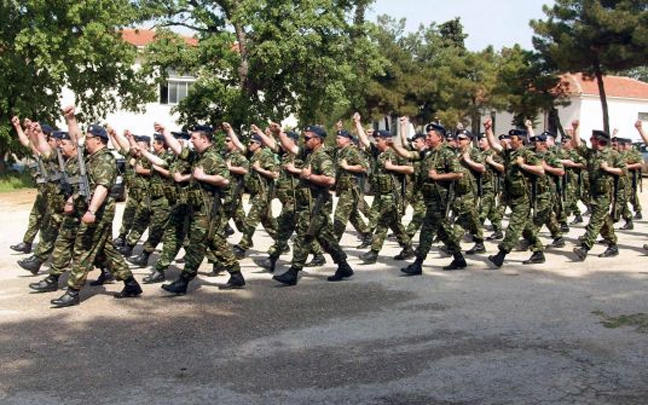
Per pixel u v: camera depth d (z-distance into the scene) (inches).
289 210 362.9
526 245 444.1
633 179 568.1
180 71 972.6
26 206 719.1
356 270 374.9
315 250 383.6
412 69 1503.4
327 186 329.4
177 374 209.5
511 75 1304.1
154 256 417.7
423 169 357.4
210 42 905.5
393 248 454.3
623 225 584.7
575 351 231.5
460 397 191.6
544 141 383.6
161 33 922.7
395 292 319.0
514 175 375.9
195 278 351.3
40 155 353.7
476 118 1566.2
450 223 369.1
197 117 983.0
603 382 203.0
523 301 300.5
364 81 1026.7
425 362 220.8
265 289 326.0
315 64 904.3
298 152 352.8
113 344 239.0
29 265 347.3
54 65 852.0
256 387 199.0
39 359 222.8
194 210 307.3
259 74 936.9
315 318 273.4
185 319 271.3
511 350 232.8
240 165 387.2
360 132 453.7
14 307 287.7
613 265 387.5
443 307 290.5
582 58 1144.2
